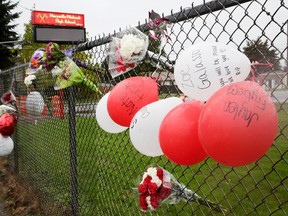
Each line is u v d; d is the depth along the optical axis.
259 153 1.13
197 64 1.31
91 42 2.76
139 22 2.10
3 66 31.91
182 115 1.35
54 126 4.07
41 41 10.85
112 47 2.01
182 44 1.79
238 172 4.05
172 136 1.34
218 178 3.92
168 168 3.09
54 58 2.93
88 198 3.44
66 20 18.03
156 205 1.78
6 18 33.28
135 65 1.96
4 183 5.57
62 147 3.84
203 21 1.67
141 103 1.74
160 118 1.57
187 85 1.35
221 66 1.28
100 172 3.36
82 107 3.17
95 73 2.89
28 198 4.72
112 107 1.80
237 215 3.18
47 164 4.39
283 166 3.76
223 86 1.24
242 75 1.29
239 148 1.10
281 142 2.67
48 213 4.12
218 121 1.12
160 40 1.89
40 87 4.40
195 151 1.33
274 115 1.13
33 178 4.95
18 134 6.02
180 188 1.85
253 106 1.10
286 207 3.21
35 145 4.93
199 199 1.93
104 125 2.06
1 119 5.06
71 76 2.83
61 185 3.88
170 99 1.62
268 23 1.38
